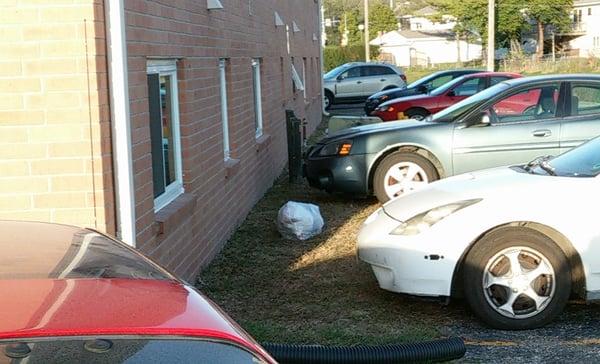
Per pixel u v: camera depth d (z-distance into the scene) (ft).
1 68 15.16
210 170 25.04
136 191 16.71
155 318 6.44
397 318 18.83
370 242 18.95
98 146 15.43
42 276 7.04
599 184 17.70
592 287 17.43
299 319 18.92
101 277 7.23
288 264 24.40
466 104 32.45
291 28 57.62
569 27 246.88
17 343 5.74
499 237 17.37
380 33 325.62
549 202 17.51
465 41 264.93
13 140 15.30
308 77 76.23
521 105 31.27
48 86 15.26
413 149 32.37
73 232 8.98
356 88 111.96
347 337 17.03
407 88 82.23
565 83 30.96
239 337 6.69
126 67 15.92
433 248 17.67
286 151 51.19
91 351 5.86
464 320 18.60
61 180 15.44
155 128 19.72
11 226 9.06
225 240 27.45
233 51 30.35
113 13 15.46
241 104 32.07
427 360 14.78
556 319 18.51
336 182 33.17
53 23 15.14
